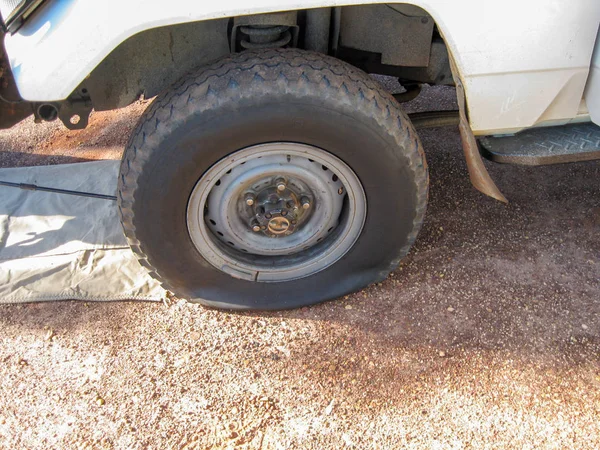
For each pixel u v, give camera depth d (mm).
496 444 1998
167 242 2195
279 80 1847
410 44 2352
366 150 2029
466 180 3336
